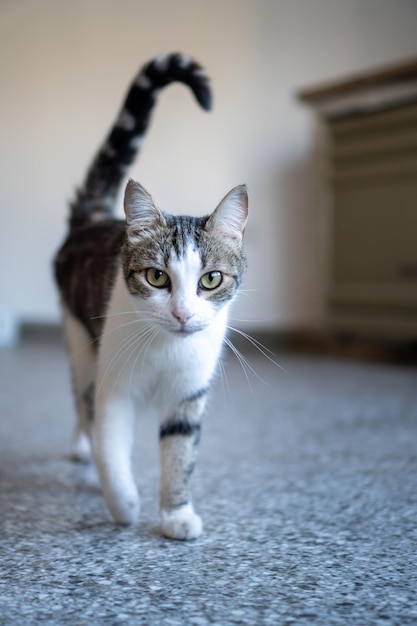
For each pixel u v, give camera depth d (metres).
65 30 1.94
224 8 1.72
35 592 0.48
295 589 0.48
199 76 0.73
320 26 1.64
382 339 1.53
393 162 1.46
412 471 0.73
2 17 2.05
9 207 2.09
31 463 0.76
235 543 0.56
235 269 0.60
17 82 2.04
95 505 0.64
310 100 1.62
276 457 0.78
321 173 1.64
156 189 1.81
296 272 1.71
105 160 0.80
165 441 0.60
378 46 1.58
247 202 0.60
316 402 1.08
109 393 0.59
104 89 1.90
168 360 0.59
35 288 2.06
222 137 1.74
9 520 0.60
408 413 0.99
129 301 0.60
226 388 1.20
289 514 0.61
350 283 1.58
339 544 0.55
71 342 0.75
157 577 0.50
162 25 1.80
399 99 1.43
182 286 0.57
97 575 0.50
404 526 0.59
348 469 0.74
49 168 2.01
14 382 1.29
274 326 1.74
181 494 0.59
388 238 1.48
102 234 0.72
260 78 1.70
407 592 0.48
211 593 0.48
